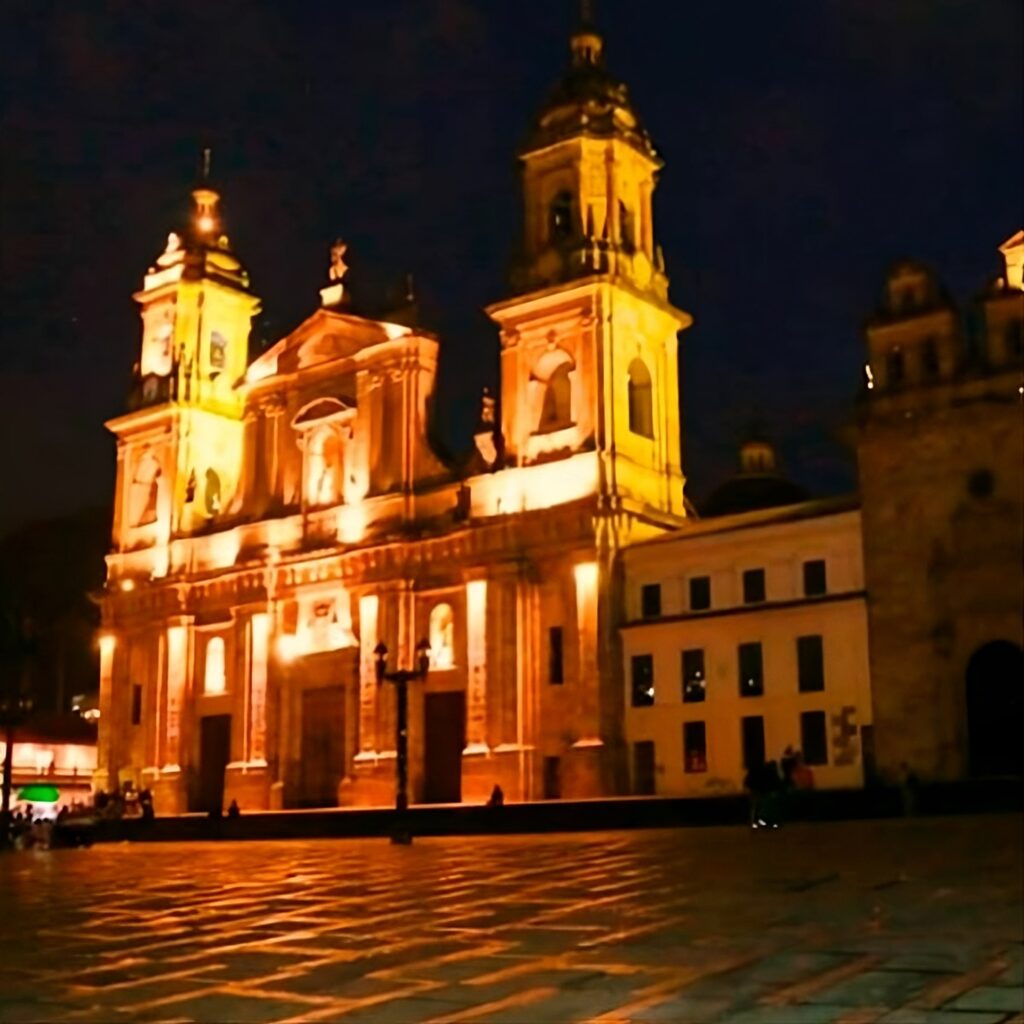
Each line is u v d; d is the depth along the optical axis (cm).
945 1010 1075
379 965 1440
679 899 2023
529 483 7156
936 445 5938
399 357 7956
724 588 6550
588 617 6762
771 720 6231
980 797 5012
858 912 1762
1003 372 5812
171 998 1273
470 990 1255
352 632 7825
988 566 5741
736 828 4494
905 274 6144
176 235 9438
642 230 7550
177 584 8681
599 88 7519
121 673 9044
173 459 8962
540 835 4975
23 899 2638
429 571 7538
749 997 1164
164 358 9250
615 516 6844
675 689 6556
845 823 4488
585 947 1516
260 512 8569
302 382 8512
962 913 1716
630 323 7275
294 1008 1197
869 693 5966
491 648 7094
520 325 7350
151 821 7081
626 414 7156
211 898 2478
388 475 7881
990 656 5719
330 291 8475
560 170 7462
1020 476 5719
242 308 9400
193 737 8581
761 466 9425
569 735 6781
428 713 7494
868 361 6162
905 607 5903
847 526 6216
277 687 8162
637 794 6600
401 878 2798
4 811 6400
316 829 6312
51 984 1388
